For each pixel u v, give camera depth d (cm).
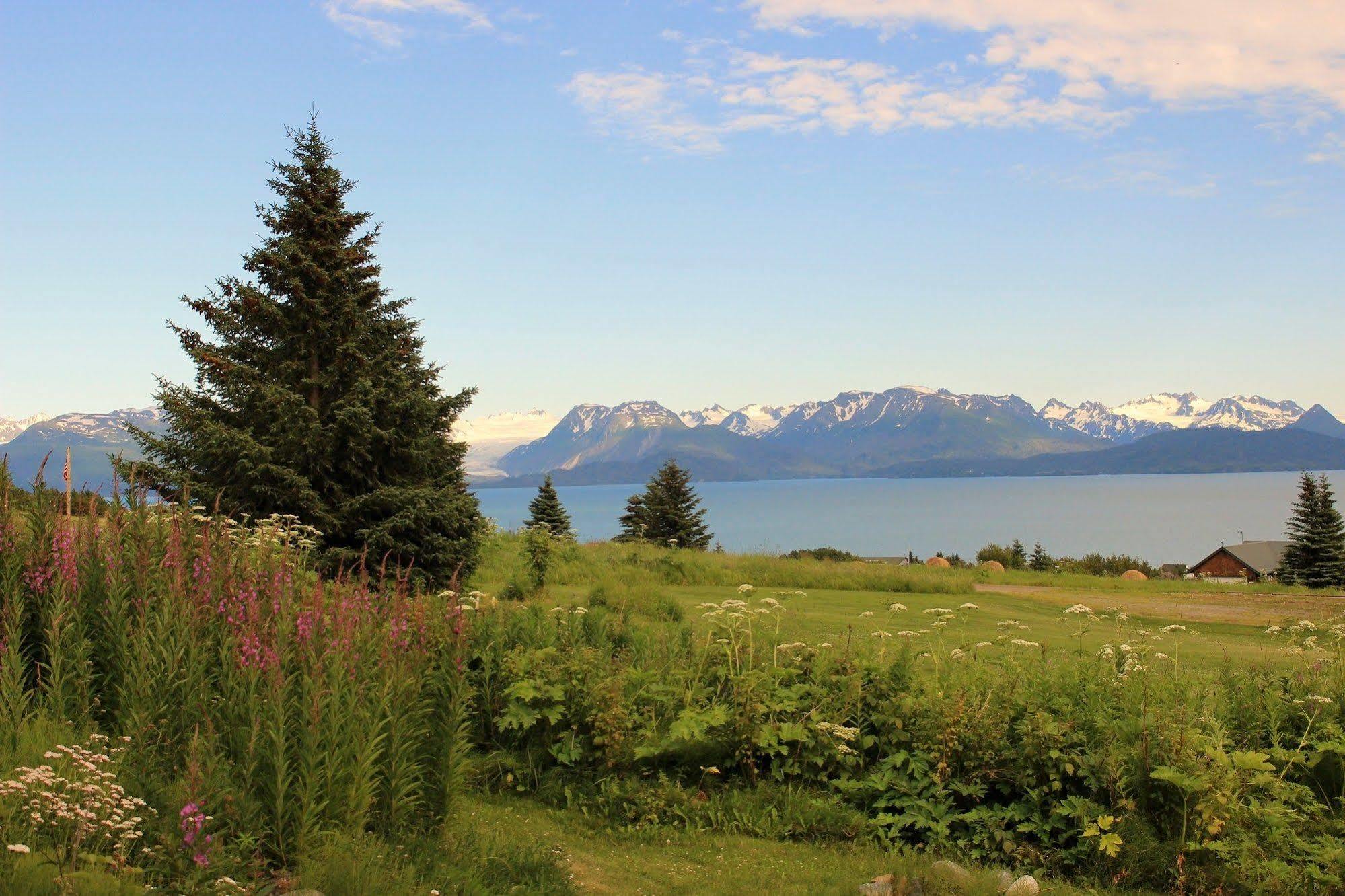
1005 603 2570
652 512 6322
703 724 827
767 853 730
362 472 1800
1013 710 798
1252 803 705
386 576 1697
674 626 1430
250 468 1689
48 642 647
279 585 737
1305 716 802
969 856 732
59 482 747
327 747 579
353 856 529
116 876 444
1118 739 748
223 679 636
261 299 1866
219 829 520
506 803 801
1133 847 691
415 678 706
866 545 18588
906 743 827
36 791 468
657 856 712
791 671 900
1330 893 651
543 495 5472
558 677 870
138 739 577
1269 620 2189
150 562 718
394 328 2047
